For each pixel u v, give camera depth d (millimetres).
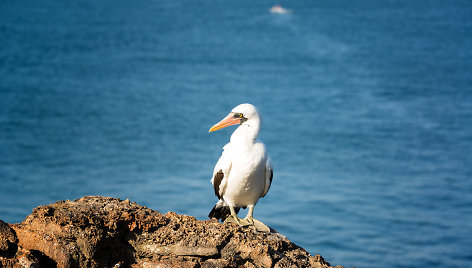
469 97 80625
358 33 152250
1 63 96000
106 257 9445
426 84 89750
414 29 159500
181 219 9836
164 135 59938
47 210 9477
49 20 152875
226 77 95688
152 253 9516
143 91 82062
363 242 35875
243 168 11656
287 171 49906
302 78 95438
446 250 35125
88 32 139125
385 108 74312
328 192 44344
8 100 72062
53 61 100500
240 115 11883
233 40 138125
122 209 9664
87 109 69875
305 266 9781
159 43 130625
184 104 74750
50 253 9094
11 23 141500
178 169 48438
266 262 9406
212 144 56844
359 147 57656
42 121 63219
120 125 63031
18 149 53281
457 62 110312
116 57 110062
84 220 9273
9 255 9195
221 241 9492
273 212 39938
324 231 36969
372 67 105312
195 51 121875
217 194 12711
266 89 86438
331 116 70000
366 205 41938
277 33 150375
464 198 43906
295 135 61625
